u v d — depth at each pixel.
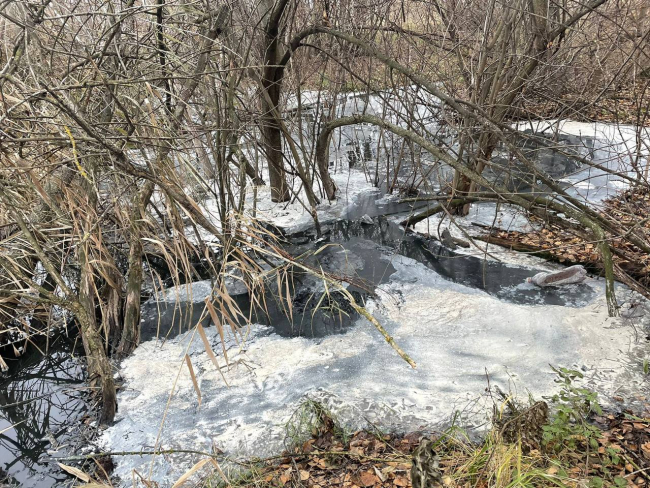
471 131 6.24
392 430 3.82
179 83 5.71
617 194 7.23
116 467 3.71
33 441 4.06
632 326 4.77
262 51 6.09
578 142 8.96
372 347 4.76
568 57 7.00
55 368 4.88
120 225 5.29
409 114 7.04
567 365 4.39
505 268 5.90
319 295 5.55
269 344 4.87
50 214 4.84
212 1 5.47
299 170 6.47
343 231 6.83
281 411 4.06
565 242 6.23
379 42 7.02
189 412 4.16
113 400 4.16
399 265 6.04
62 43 4.38
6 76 3.50
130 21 4.91
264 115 6.24
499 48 5.88
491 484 2.95
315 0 6.46
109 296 5.07
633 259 5.36
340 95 8.88
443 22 6.37
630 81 7.55
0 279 4.84
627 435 3.63
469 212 7.16
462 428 3.76
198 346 4.90
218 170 5.31
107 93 4.41
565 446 3.43
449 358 4.56
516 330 4.86
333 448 3.71
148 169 4.68
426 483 2.59
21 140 3.35
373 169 8.68
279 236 6.70
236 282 5.80
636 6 6.42
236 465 3.60
